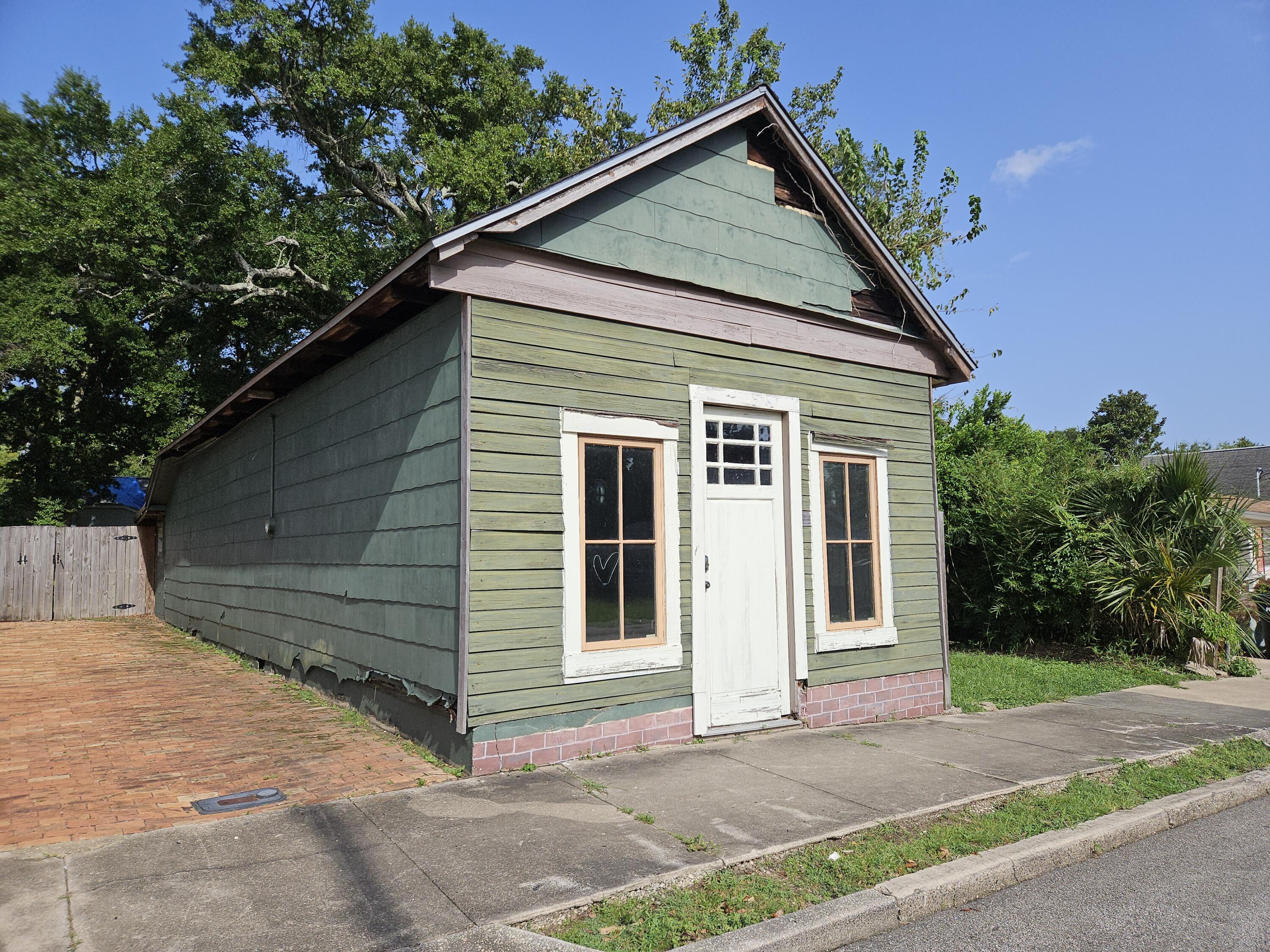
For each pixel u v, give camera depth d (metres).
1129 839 5.08
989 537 13.11
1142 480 12.77
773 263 7.89
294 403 10.01
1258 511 18.88
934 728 7.69
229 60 21.19
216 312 24.34
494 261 6.06
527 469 6.07
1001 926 3.88
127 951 3.24
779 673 7.54
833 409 8.20
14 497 24.42
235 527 12.66
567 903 3.70
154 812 4.95
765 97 7.71
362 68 22.78
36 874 3.95
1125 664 11.70
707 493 7.20
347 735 6.94
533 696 5.95
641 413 6.73
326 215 24.84
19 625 17.22
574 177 6.34
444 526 6.08
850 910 3.75
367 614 7.52
